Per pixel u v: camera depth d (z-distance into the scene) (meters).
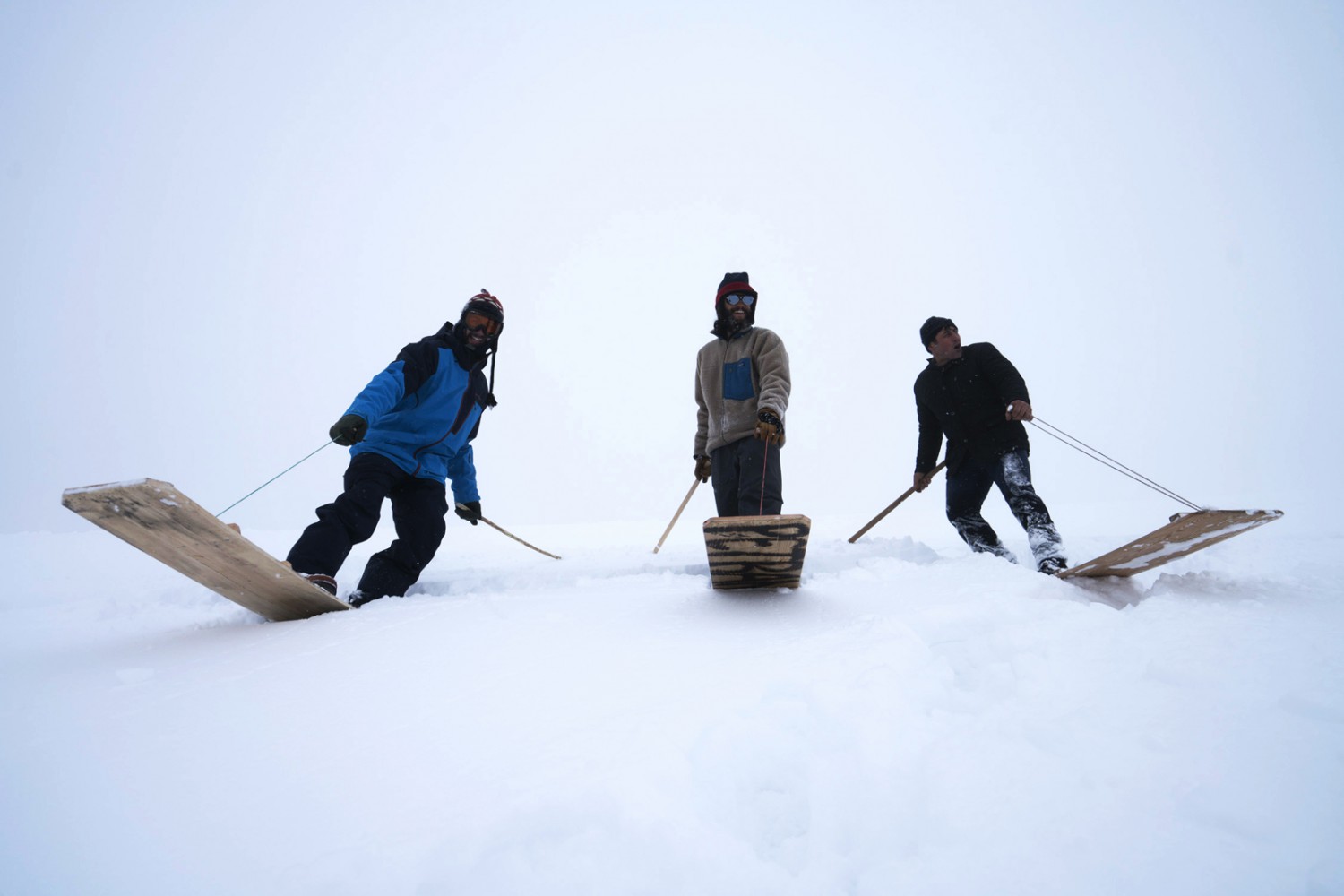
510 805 1.16
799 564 2.61
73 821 1.18
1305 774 1.13
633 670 1.80
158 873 1.05
